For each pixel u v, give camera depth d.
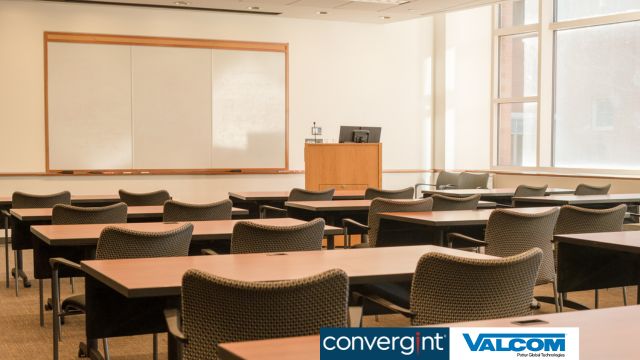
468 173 10.59
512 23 11.20
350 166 8.88
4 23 9.61
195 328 2.22
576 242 3.78
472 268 2.53
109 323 3.14
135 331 3.19
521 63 11.16
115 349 4.56
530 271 2.61
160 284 2.59
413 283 2.66
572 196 7.05
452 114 11.72
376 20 11.10
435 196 5.87
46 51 9.80
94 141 10.09
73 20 9.91
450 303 2.60
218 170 10.72
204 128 10.63
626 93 9.77
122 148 10.22
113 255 3.55
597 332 1.86
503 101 11.34
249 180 10.93
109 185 10.20
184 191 10.59
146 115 10.33
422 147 11.95
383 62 11.66
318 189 8.81
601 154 10.10
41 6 9.76
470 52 11.62
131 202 6.92
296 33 11.10
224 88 10.72
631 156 9.74
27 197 6.62
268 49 10.93
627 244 3.52
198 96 10.58
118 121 10.19
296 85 11.14
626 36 9.73
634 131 9.70
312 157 8.79
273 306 2.13
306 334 2.17
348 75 11.45
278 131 11.05
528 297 2.64
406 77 11.80
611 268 4.02
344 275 2.17
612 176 9.33
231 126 10.78
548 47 10.58
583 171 10.23
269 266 3.02
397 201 5.49
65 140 9.95
